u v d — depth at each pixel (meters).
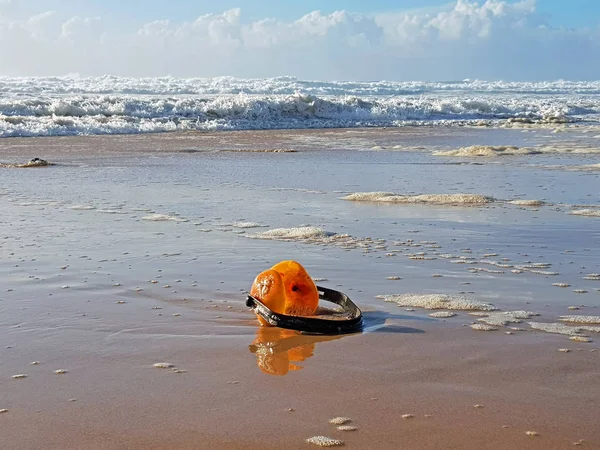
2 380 1.54
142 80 31.78
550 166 6.77
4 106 12.01
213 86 27.33
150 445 1.24
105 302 2.19
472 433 1.29
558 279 2.51
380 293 2.31
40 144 8.83
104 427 1.31
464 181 5.60
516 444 1.24
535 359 1.68
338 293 2.13
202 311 2.10
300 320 1.90
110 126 11.41
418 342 1.81
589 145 9.20
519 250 3.03
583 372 1.59
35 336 1.85
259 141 9.90
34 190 4.92
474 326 1.95
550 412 1.38
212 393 1.47
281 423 1.33
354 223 3.70
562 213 4.04
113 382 1.53
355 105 16.58
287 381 1.54
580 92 34.84
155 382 1.53
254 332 1.90
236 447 1.23
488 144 9.50
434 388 1.50
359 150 8.61
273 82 31.95
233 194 4.80
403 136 11.11
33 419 1.34
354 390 1.49
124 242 3.16
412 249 3.04
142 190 4.96
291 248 3.05
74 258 2.83
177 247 3.05
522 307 2.15
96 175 5.86
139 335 1.87
